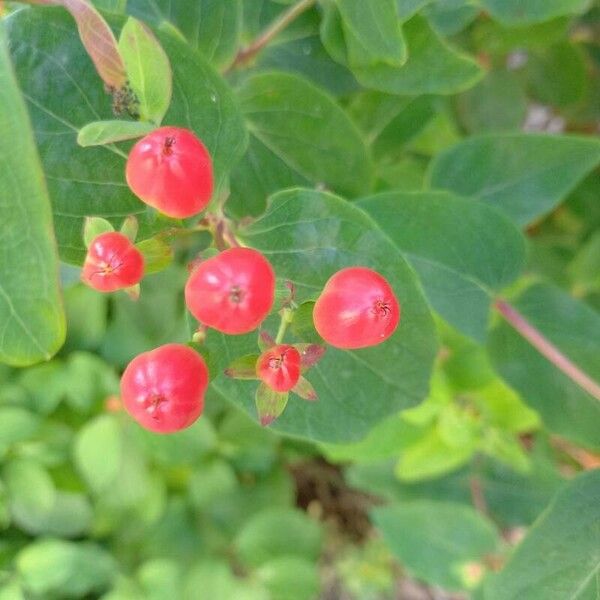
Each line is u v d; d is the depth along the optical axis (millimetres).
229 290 61
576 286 159
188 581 191
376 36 85
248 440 197
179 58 79
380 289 66
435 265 108
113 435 185
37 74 74
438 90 98
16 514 193
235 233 83
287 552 199
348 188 110
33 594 190
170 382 65
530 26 129
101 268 65
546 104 163
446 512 152
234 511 202
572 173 121
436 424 144
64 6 72
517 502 163
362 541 248
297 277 82
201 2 97
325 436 87
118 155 77
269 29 107
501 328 120
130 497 189
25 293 60
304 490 256
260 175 106
